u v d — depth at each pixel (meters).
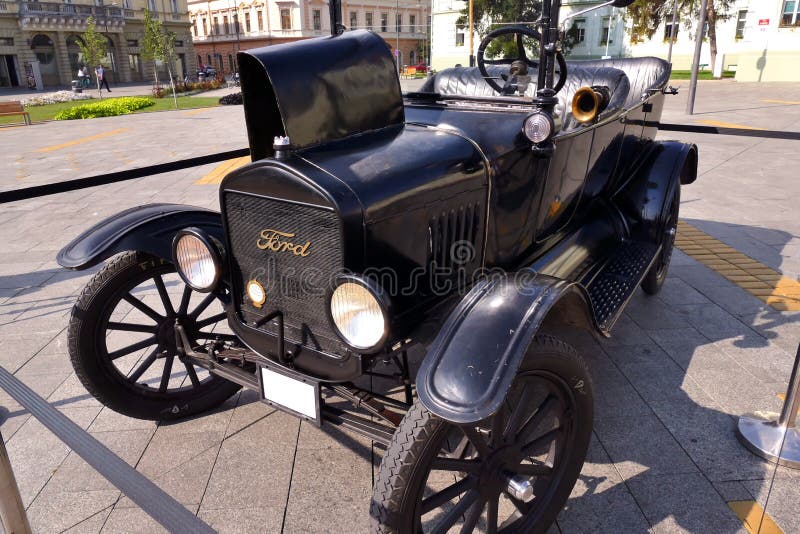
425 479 1.54
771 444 2.27
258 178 1.79
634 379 2.82
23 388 1.64
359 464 2.29
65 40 36.66
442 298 2.06
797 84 20.53
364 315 1.61
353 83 2.08
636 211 3.34
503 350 1.53
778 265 4.25
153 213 2.36
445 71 3.86
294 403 1.95
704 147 8.60
